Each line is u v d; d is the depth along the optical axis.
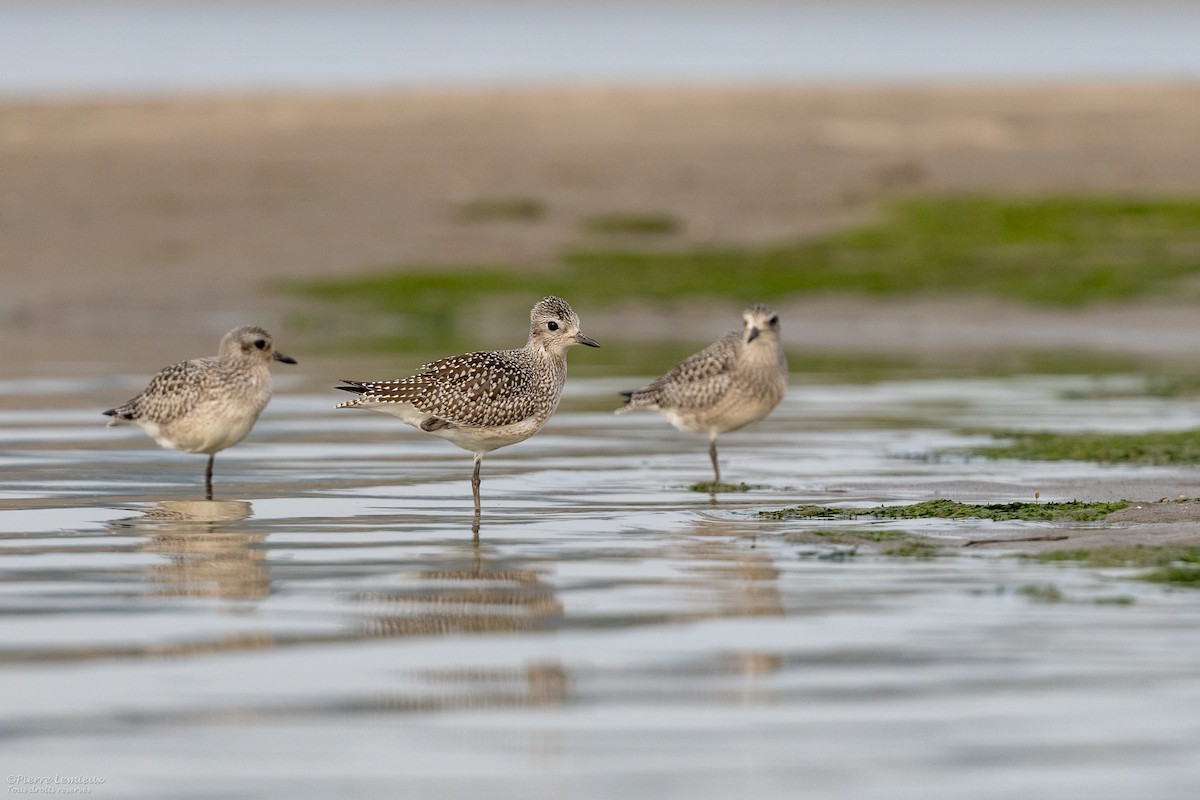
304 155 45.78
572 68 87.88
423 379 14.47
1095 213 38.69
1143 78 69.75
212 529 13.64
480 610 10.72
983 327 30.98
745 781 7.71
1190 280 33.66
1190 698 8.80
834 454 18.05
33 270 34.16
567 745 8.18
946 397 22.86
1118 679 9.11
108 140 47.59
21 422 20.03
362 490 15.75
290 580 11.63
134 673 9.28
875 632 10.08
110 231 37.38
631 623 10.35
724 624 10.31
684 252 36.53
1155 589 11.09
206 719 8.55
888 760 7.96
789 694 8.88
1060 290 33.22
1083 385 24.00
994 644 9.79
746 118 51.72
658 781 7.72
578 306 32.91
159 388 15.71
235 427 15.67
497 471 16.98
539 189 41.94
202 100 55.56
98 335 28.97
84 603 10.89
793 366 26.42
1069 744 8.15
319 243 36.97
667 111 53.31
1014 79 69.69
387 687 9.05
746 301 33.38
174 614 10.61
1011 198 40.06
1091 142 47.31
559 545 12.94
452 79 74.44
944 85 62.06
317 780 7.75
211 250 36.19
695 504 14.96
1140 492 15.12
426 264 35.53
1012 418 20.78
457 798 7.53
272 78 76.81
